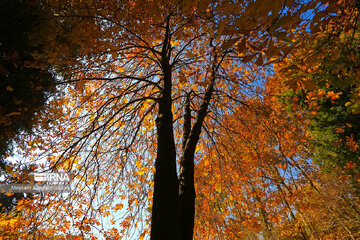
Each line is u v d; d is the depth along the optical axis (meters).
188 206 2.24
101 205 3.65
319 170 7.19
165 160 2.30
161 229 1.77
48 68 2.91
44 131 3.39
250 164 5.06
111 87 4.66
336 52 2.08
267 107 5.02
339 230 8.48
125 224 3.91
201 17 3.47
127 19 3.55
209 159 5.10
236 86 5.52
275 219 3.94
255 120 5.38
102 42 3.30
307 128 6.56
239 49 1.35
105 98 4.60
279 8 1.10
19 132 2.97
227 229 4.27
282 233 9.51
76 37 2.93
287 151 4.65
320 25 1.74
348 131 5.73
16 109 2.49
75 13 2.97
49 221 3.30
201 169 5.16
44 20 2.37
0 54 2.17
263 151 4.91
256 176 4.60
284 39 1.25
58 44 2.77
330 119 5.80
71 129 4.13
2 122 2.35
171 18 3.83
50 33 2.50
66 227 3.58
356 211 7.38
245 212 4.22
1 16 2.05
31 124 2.92
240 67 5.69
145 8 3.22
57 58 2.87
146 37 4.24
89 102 4.32
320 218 8.87
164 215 1.86
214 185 4.76
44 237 3.35
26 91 2.54
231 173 5.18
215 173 5.11
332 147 6.23
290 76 1.96
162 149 2.43
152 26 3.97
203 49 4.88
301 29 2.06
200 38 4.98
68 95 4.06
